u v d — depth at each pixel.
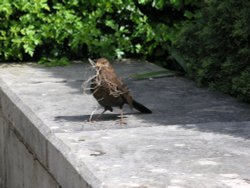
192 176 7.38
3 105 12.15
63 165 8.28
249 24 11.25
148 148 8.46
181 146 8.55
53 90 12.17
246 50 11.33
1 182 12.71
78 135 9.10
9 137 11.77
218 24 11.91
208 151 8.34
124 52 15.28
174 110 10.73
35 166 9.92
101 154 8.20
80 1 14.82
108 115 10.38
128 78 13.38
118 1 14.80
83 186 7.46
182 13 15.28
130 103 9.77
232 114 10.44
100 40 14.95
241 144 8.66
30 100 11.32
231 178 7.32
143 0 14.89
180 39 13.16
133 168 7.65
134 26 15.06
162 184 7.13
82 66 14.54
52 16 14.70
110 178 7.31
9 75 13.55
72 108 10.81
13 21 14.62
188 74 13.33
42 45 15.06
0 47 14.77
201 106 11.02
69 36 14.80
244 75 11.11
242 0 11.59
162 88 12.52
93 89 9.63
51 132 9.27
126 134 9.18
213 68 12.29
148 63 14.84
